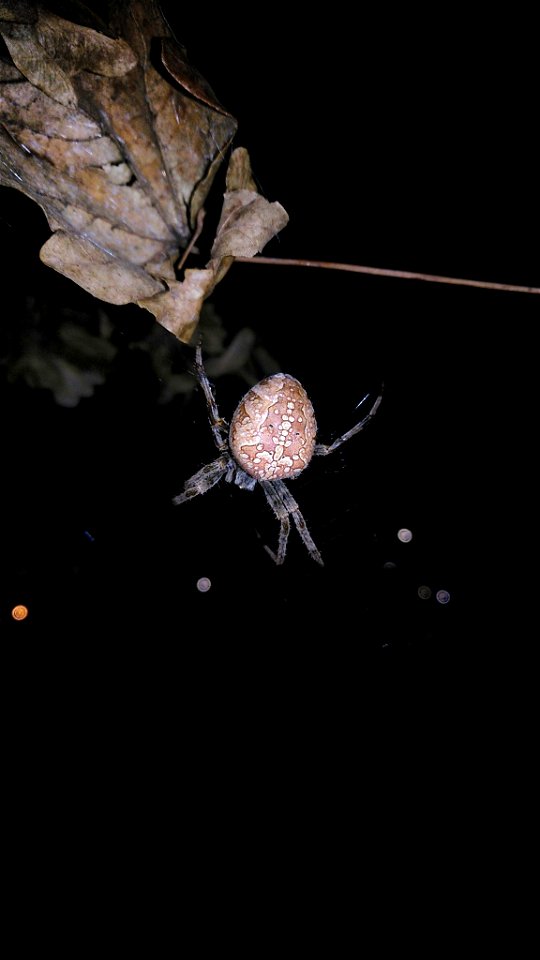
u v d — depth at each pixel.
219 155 0.13
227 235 0.13
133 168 0.13
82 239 0.12
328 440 0.15
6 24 0.12
